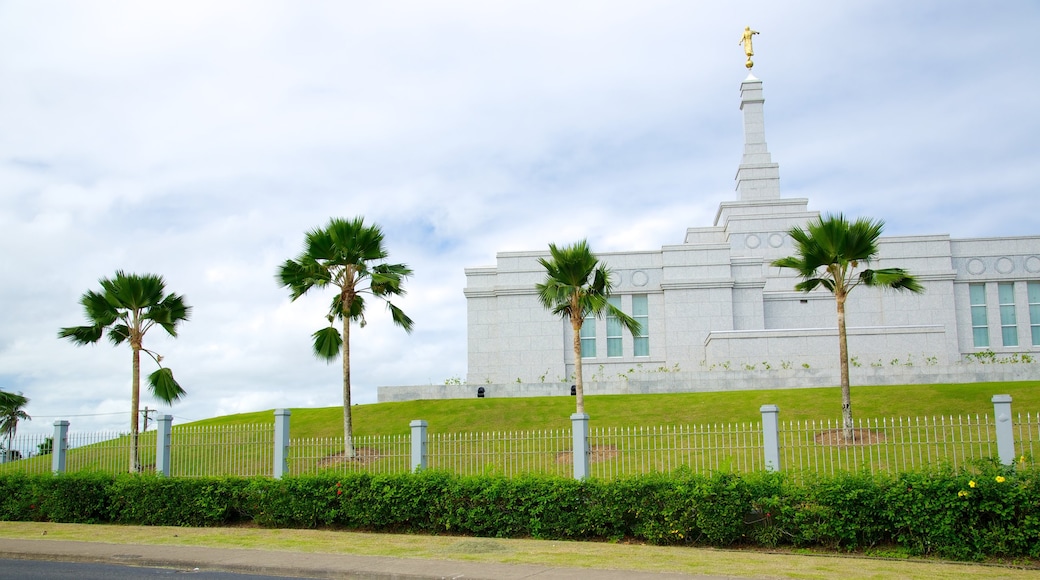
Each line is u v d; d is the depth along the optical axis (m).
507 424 31.67
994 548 13.44
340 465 25.88
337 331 28.34
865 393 31.81
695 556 14.22
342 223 27.55
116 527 19.58
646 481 16.00
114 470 24.75
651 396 35.88
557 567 13.23
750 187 58.84
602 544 15.75
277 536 17.42
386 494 17.94
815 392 32.88
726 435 27.28
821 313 52.84
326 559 14.32
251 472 24.53
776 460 17.11
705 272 52.84
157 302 25.42
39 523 20.72
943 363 45.66
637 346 52.91
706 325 52.09
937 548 13.86
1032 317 51.69
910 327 46.38
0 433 39.75
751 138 59.78
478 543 15.96
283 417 21.52
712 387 40.38
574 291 26.80
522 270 53.97
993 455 15.56
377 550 15.30
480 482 17.41
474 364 53.62
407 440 29.25
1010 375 37.50
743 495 15.19
